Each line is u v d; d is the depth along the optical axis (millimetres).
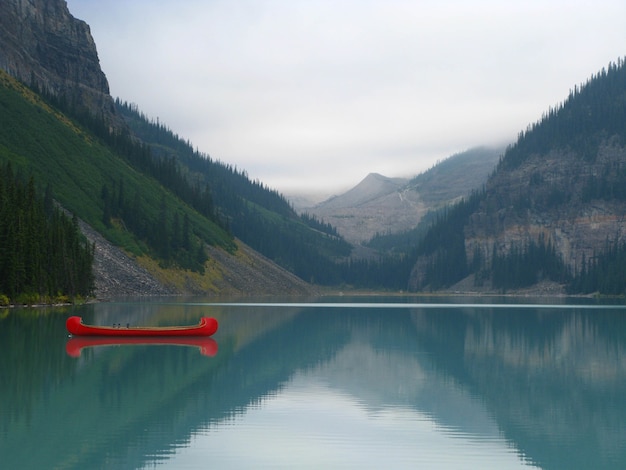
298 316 127188
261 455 32688
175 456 32219
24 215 126375
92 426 36906
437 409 43531
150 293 197125
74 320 77750
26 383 48156
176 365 58969
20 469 29797
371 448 34438
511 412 42969
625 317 136125
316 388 49844
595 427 39281
